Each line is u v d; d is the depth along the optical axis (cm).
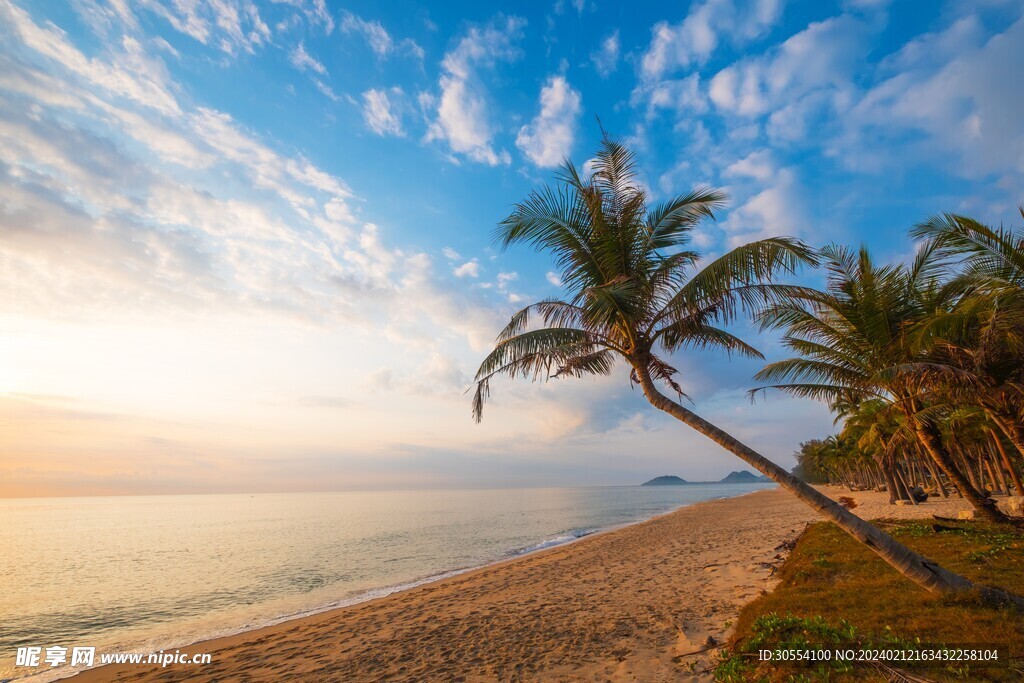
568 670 729
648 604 1086
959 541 1182
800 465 12306
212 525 6269
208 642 1301
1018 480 2002
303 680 883
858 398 1633
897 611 668
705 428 704
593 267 831
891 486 3338
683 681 618
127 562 3050
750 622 752
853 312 1342
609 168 848
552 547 2992
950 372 1143
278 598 1923
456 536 4116
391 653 979
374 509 9731
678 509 6406
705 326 818
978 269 1078
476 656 877
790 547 1614
